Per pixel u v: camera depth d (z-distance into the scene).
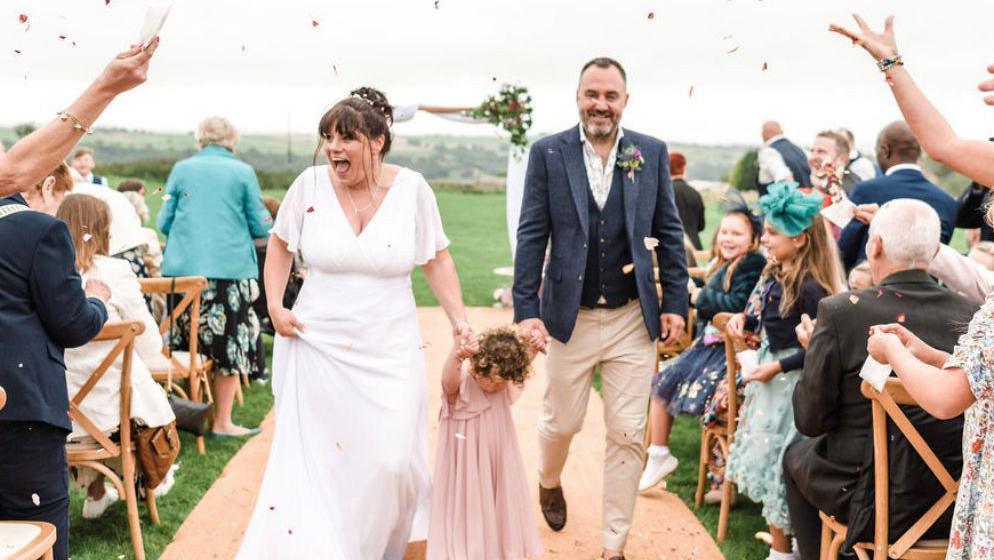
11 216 2.99
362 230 3.61
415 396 3.68
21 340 2.94
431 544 3.75
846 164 7.56
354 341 3.60
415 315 3.78
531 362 3.77
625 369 4.02
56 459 3.06
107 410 3.98
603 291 3.97
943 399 2.27
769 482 3.93
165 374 5.37
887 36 2.57
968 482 2.34
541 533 4.49
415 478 3.85
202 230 5.83
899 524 3.08
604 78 3.80
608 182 3.95
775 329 4.03
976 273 3.86
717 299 4.83
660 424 5.05
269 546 3.47
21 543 2.75
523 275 4.00
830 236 4.04
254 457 5.49
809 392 3.33
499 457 3.77
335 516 3.54
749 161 24.36
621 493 4.04
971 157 2.41
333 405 3.60
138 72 2.38
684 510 4.84
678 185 8.50
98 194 5.71
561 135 4.03
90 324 3.12
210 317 5.86
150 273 6.94
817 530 3.62
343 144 3.48
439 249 3.83
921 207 3.26
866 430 3.26
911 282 3.26
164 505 4.68
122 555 4.08
